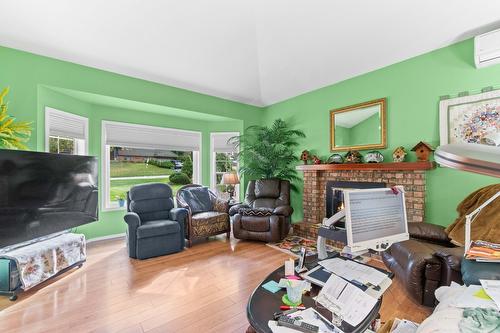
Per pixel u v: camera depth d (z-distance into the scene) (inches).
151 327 69.9
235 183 185.9
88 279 100.1
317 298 46.4
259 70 158.6
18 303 82.4
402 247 86.7
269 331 39.4
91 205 126.6
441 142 109.9
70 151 143.6
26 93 112.5
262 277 101.8
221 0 101.6
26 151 96.7
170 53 130.5
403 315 74.7
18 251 90.4
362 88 142.2
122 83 141.2
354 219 48.4
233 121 207.2
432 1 93.5
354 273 51.9
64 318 74.1
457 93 106.0
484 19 93.2
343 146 151.0
